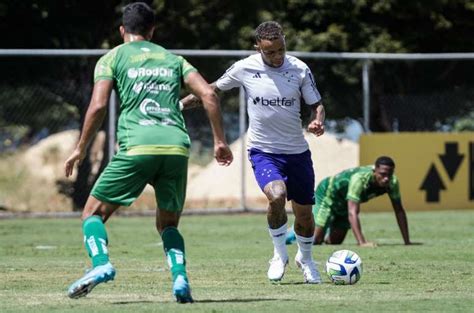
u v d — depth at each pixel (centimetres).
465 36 8412
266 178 2803
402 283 2831
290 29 7944
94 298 2472
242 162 6338
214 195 7006
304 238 2880
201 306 2264
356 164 6844
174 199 2292
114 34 7344
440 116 6988
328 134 6919
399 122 6988
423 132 6700
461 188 6369
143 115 2252
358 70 6850
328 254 3828
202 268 3319
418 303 2344
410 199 6300
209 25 7538
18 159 6875
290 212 6406
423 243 4375
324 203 4275
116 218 6172
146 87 2258
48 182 7275
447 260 3559
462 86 7281
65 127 6662
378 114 7094
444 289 2675
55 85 6506
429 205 6328
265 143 2844
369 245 4134
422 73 7544
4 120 6606
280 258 2880
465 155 6362
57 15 7219
